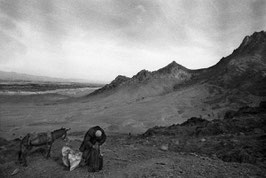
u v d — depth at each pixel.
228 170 7.36
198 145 11.26
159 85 111.12
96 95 112.62
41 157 8.62
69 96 125.88
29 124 54.50
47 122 58.34
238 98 65.88
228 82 83.94
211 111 60.06
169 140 13.28
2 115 67.06
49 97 119.06
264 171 7.30
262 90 66.56
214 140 12.01
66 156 7.74
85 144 7.58
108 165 7.94
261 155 9.11
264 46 103.06
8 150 10.02
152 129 19.86
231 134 12.94
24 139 8.15
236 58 104.44
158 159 8.69
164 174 6.99
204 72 120.44
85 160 7.63
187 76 122.38
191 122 21.08
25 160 7.96
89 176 6.93
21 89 158.62
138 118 60.78
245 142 10.75
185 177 6.77
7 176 7.21
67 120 60.81
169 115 62.19
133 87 110.56
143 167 7.66
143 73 126.12
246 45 112.81
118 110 73.75
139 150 10.46
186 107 69.44
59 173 7.18
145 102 83.00
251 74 81.31
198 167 7.65
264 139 10.98
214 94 77.88
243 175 6.95
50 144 8.55
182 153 9.88
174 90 104.44
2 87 161.62
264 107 18.44
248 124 14.45
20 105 89.69
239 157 8.79
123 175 7.02
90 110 75.88
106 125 53.81
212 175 6.93
